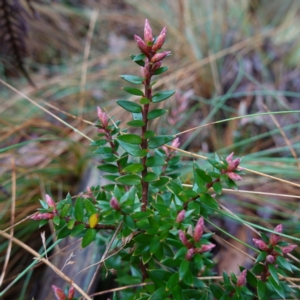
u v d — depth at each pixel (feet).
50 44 1.48
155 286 0.50
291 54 1.31
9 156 0.96
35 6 1.32
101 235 0.65
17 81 1.29
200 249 0.43
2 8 0.94
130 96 1.12
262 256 0.47
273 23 1.57
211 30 1.37
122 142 0.47
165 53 0.41
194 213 0.46
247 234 0.81
